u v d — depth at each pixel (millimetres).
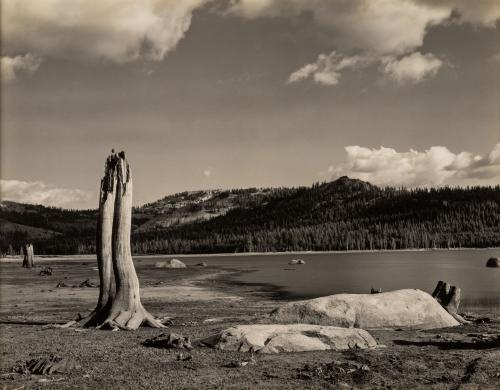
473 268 105438
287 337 18641
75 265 146750
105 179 28312
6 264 160125
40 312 35625
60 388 13672
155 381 14250
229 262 167500
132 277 26984
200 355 17656
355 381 13766
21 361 17234
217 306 40500
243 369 15422
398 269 105625
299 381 13906
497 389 12680
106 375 15086
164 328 25922
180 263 125000
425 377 14086
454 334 22312
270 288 61812
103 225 28047
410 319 24719
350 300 24906
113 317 26156
